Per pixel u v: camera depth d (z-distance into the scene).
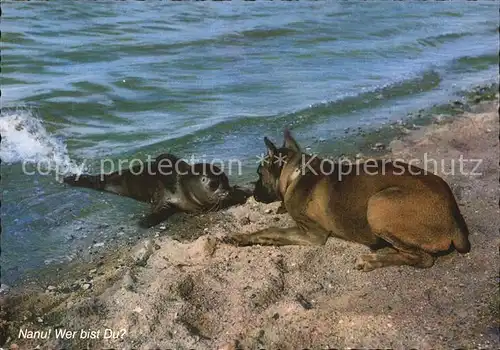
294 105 10.52
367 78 12.56
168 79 11.60
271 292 5.06
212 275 5.33
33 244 6.20
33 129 8.92
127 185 7.34
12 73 11.26
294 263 5.57
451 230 5.35
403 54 14.86
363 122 10.00
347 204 5.66
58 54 12.57
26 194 7.20
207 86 11.38
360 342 4.36
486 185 7.21
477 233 5.91
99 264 5.87
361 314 4.70
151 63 12.51
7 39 13.25
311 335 4.48
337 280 5.30
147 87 11.08
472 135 9.27
